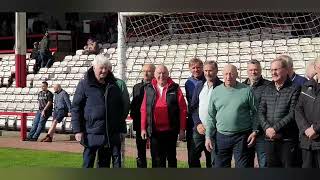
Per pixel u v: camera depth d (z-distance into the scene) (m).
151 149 7.09
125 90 6.54
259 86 6.39
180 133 7.03
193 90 7.18
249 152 6.35
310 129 5.65
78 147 12.02
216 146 6.41
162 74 6.94
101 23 21.78
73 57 19.72
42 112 13.59
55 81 18.89
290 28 14.09
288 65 6.08
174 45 15.32
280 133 6.03
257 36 14.99
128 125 11.27
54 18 23.55
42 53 20.08
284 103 5.98
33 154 10.88
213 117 6.41
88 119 6.35
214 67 6.84
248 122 6.30
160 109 6.96
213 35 15.44
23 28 15.88
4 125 16.33
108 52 19.33
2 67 21.58
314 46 13.96
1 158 10.33
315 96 5.68
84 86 6.35
